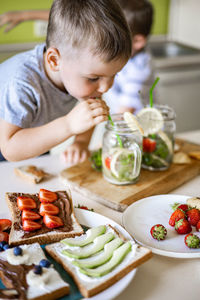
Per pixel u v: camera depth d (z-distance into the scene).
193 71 3.27
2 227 0.91
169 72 3.18
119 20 1.03
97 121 1.09
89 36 1.00
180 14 3.45
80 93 1.14
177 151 1.49
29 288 0.71
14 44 2.89
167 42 3.57
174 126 1.32
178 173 1.31
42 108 1.30
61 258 0.79
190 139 1.69
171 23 3.52
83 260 0.78
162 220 1.00
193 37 3.47
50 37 1.12
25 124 1.21
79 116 1.09
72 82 1.12
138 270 0.82
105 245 0.83
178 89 3.29
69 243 0.84
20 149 1.16
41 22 2.91
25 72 1.23
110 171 1.19
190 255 0.83
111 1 1.06
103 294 0.71
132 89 2.21
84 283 0.72
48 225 0.91
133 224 0.98
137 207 1.05
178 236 0.93
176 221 0.96
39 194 1.00
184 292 0.76
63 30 1.05
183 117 3.40
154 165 1.31
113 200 1.09
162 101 3.26
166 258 0.87
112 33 1.00
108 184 1.20
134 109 2.25
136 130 1.18
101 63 1.03
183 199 1.10
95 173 1.29
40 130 1.15
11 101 1.20
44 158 1.43
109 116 1.17
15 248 0.79
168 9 3.46
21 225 0.91
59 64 1.13
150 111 1.31
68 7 1.04
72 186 1.20
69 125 1.12
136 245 0.82
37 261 0.78
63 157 1.43
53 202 0.99
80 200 1.14
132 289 0.76
